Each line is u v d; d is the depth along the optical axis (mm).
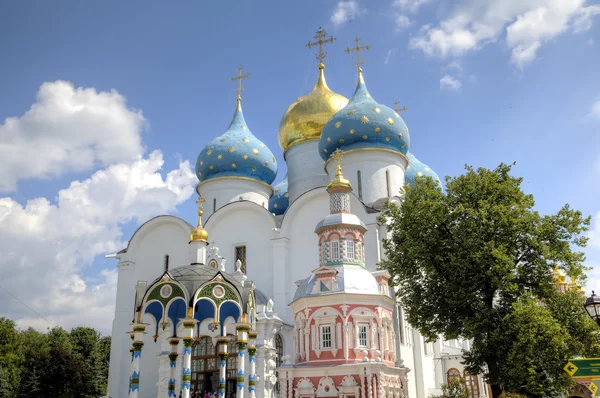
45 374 56344
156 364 44594
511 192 30953
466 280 29750
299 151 53938
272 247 44219
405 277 33062
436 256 31141
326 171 49594
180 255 47531
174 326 29938
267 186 53531
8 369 51969
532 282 29953
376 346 32781
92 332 68875
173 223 48531
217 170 52000
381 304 33938
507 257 28234
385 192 46594
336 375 31469
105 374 72375
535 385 26625
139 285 26781
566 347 26422
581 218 30062
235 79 59531
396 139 47844
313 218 44156
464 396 40562
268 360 36531
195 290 26453
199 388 37188
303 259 43438
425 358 46656
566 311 28641
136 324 25844
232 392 36719
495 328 28578
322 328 32969
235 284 27688
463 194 31625
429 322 32000
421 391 41469
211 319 30562
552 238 30047
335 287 33406
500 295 30547
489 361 29312
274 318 37469
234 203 46719
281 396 32281
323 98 54719
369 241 40844
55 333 64875
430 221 31594
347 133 47312
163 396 37125
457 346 60594
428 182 34094
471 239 29188
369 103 48719
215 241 46875
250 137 54094
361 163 47000
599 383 17859
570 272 29422
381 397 30344
